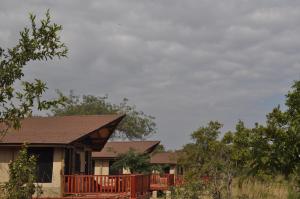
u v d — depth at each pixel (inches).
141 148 1797.5
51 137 971.3
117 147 1815.9
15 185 392.2
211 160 1165.7
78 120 1111.0
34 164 406.9
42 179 968.9
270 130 613.9
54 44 349.1
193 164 1243.8
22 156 401.1
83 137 986.1
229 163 1139.3
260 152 620.7
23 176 395.2
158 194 1423.5
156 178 1482.5
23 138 962.1
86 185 955.3
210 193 1175.0
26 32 346.3
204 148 1239.5
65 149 1012.5
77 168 1133.7
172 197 1186.0
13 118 343.9
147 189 1106.7
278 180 880.9
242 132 649.6
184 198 1157.7
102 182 964.0
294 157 605.0
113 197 888.9
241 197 1160.8
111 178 946.1
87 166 1242.6
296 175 623.2
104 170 1686.8
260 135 626.2
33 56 346.9
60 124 1082.7
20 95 345.1
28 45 344.5
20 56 344.5
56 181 962.7
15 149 973.2
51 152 981.8
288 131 604.4
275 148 609.6
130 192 920.9
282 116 614.2
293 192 765.9
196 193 1154.7
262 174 626.5
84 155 1203.2
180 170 2261.3
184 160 1283.2
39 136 977.5
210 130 1246.3
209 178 1165.7
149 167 1526.8
